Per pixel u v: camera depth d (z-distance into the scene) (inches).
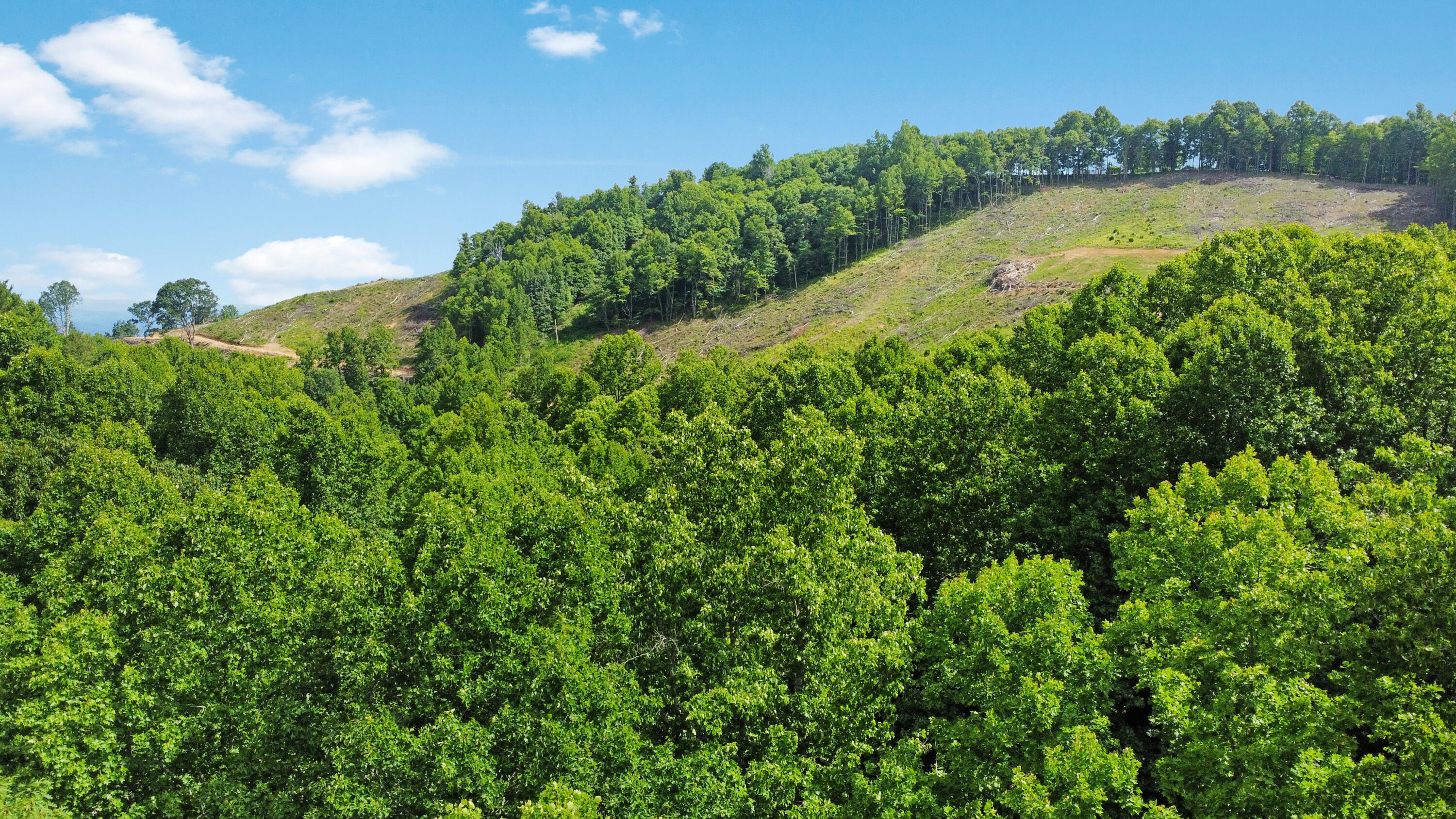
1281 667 988.6
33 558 1988.2
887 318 6127.0
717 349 4958.2
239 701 1342.3
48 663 1264.8
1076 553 1610.5
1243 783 892.0
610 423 3452.3
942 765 1096.8
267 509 1777.8
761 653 1206.9
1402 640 954.1
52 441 2541.8
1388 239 2110.0
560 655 1115.3
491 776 1087.6
